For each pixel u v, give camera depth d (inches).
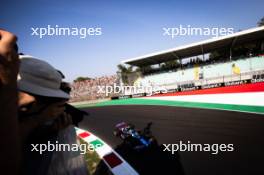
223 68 914.1
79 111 61.9
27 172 39.6
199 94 607.5
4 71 22.6
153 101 665.0
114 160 226.1
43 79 41.1
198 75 972.6
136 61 1064.2
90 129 411.5
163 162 208.8
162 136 301.4
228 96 507.8
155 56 983.0
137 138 258.2
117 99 879.1
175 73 1034.7
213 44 871.7
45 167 43.1
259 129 276.8
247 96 470.0
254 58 846.5
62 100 46.1
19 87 36.6
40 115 39.7
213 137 271.4
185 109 487.8
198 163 198.8
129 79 1118.4
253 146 223.0
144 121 420.2
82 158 58.3
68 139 54.2
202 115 407.2
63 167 47.9
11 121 22.9
